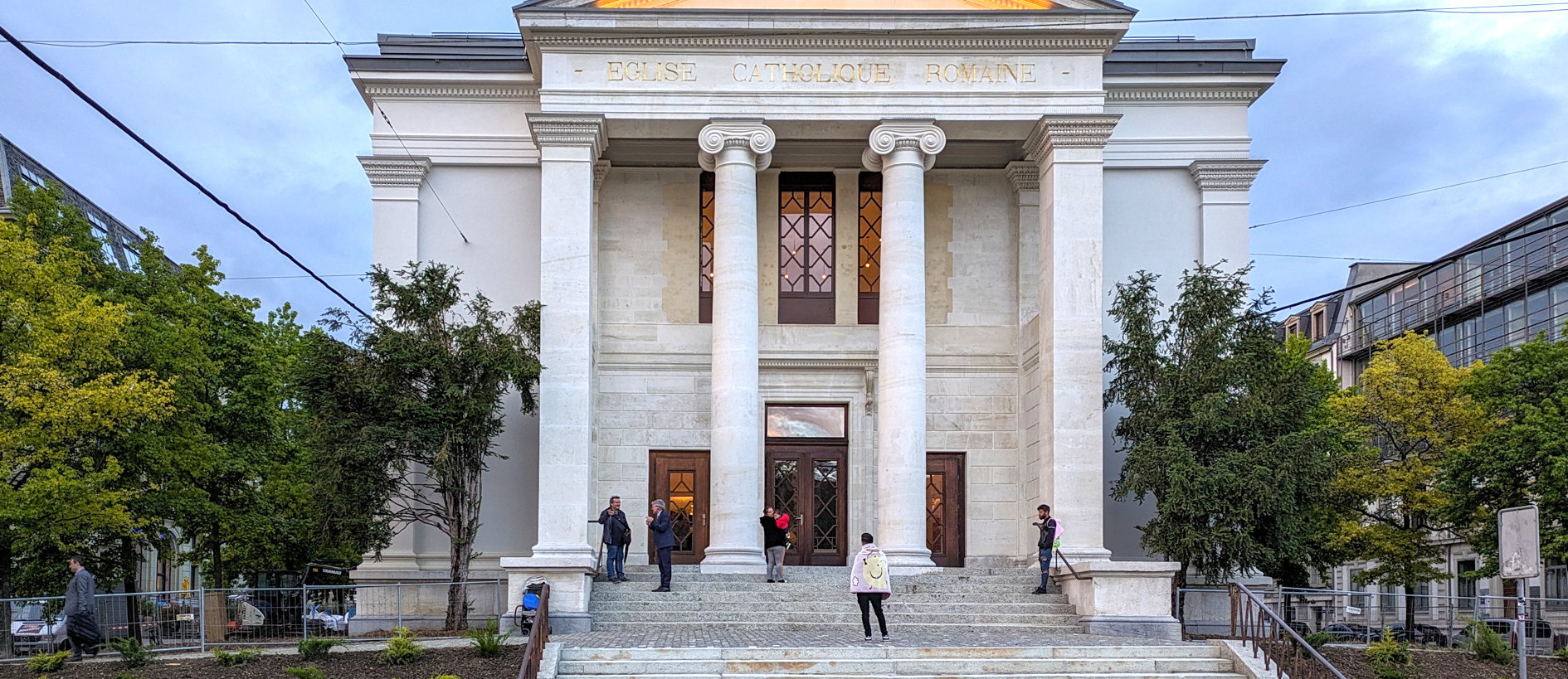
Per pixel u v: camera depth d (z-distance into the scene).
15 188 31.14
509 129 30.23
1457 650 22.33
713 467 27.44
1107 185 30.53
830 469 30.64
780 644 19.77
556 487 26.06
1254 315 26.31
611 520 25.58
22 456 25.66
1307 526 26.00
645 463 30.36
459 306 29.62
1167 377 25.77
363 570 27.95
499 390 26.06
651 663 18.75
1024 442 30.00
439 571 28.30
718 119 27.52
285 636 23.41
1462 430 34.78
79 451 28.33
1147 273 30.20
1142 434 26.16
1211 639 22.39
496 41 31.84
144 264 32.25
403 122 30.14
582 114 27.05
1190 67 30.36
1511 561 17.92
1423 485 34.97
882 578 20.33
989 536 30.16
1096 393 26.62
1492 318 53.78
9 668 19.55
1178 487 24.39
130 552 32.28
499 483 29.02
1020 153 30.38
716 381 27.53
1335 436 29.94
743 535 27.03
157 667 19.50
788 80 27.64
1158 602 22.38
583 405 26.31
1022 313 30.50
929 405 30.66
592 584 24.30
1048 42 27.48
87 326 25.88
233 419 34.22
